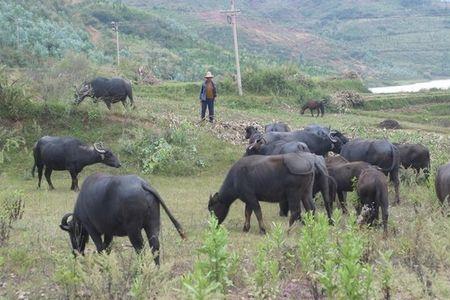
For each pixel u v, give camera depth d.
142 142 20.62
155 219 8.59
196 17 159.25
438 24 198.25
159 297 7.33
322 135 17.03
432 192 13.63
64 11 92.69
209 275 7.02
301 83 46.66
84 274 7.64
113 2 105.31
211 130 22.84
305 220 8.99
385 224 11.07
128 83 23.16
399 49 170.88
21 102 21.23
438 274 8.41
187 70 67.50
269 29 163.12
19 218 12.59
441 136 28.33
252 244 10.84
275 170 11.45
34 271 9.05
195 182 18.78
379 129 29.14
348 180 13.31
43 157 17.08
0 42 55.19
